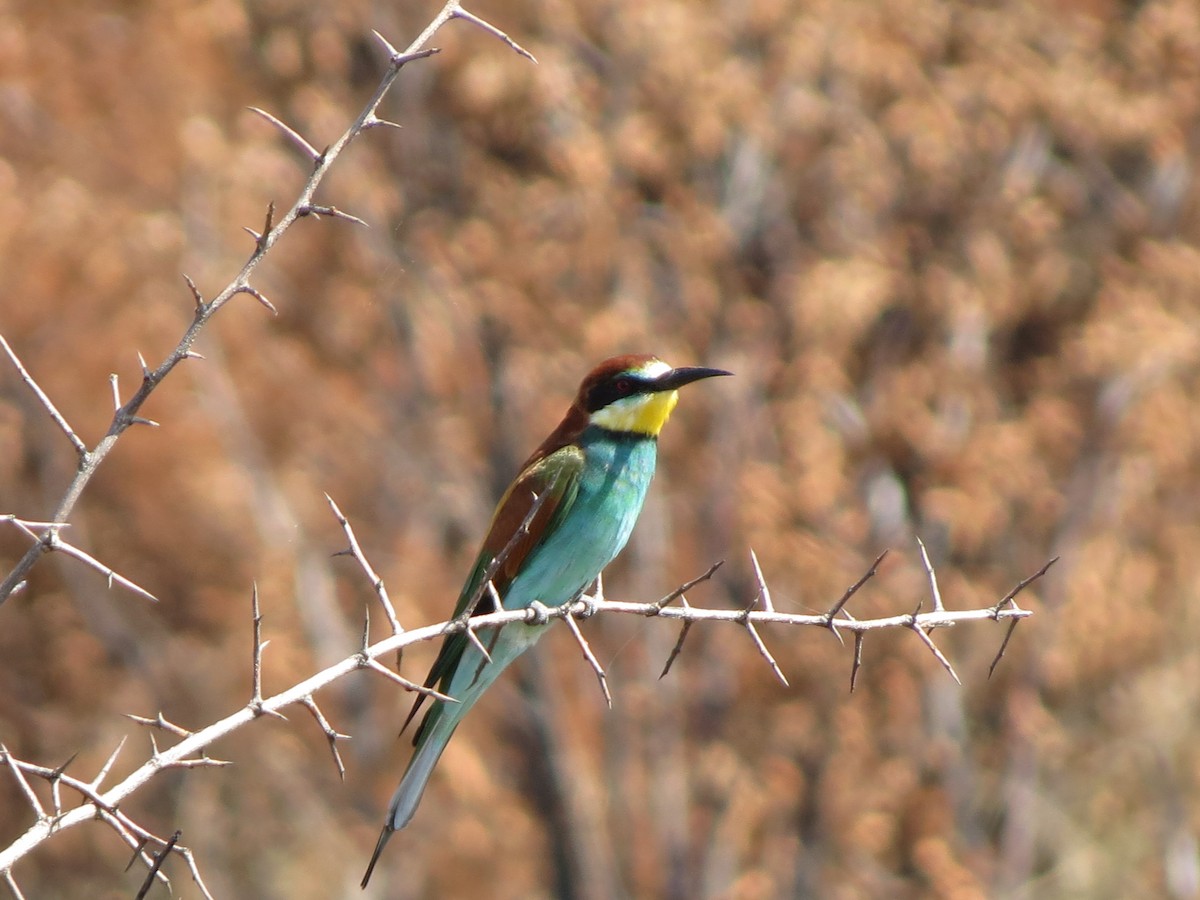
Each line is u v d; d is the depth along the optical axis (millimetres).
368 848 17344
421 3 17203
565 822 17344
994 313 17781
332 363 17969
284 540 16922
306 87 16906
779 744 17219
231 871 17156
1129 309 17266
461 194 17281
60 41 16797
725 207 17578
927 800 17531
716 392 17094
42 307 16547
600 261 16359
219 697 17172
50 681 17500
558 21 16531
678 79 16453
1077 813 19062
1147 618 18047
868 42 16922
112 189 16703
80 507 17312
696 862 17531
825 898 17375
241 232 16828
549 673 17344
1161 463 17547
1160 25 17609
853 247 17125
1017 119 17906
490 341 17000
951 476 17016
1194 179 18578
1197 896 18109
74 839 16750
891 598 16656
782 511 16578
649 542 17500
